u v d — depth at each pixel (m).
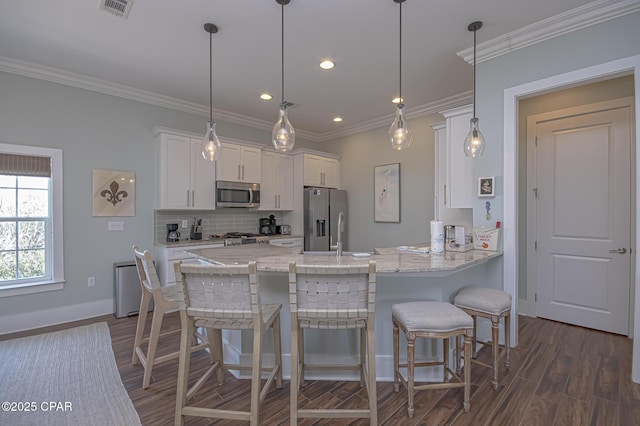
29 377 2.32
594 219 3.23
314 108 4.67
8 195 3.31
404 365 2.16
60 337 3.07
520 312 3.72
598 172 3.21
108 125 3.85
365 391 2.15
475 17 2.51
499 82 2.88
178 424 1.76
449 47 2.97
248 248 3.22
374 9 2.41
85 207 3.67
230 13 2.45
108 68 3.39
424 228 4.73
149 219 4.15
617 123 3.11
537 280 3.60
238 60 3.21
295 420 1.71
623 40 2.28
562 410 1.93
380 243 5.30
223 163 4.56
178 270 1.73
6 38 2.79
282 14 2.43
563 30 2.52
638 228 2.18
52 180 3.46
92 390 2.17
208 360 2.64
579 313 3.32
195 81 3.72
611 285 3.13
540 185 3.58
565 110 3.40
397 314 2.03
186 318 1.78
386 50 3.02
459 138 3.31
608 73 2.34
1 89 3.19
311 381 2.28
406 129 2.51
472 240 2.99
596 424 1.80
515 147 2.80
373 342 1.71
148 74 3.53
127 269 3.72
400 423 1.83
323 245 5.40
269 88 3.93
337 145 6.00
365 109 4.71
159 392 2.15
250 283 1.68
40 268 3.47
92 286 3.71
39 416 1.88
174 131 4.12
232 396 2.12
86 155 3.69
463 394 2.11
